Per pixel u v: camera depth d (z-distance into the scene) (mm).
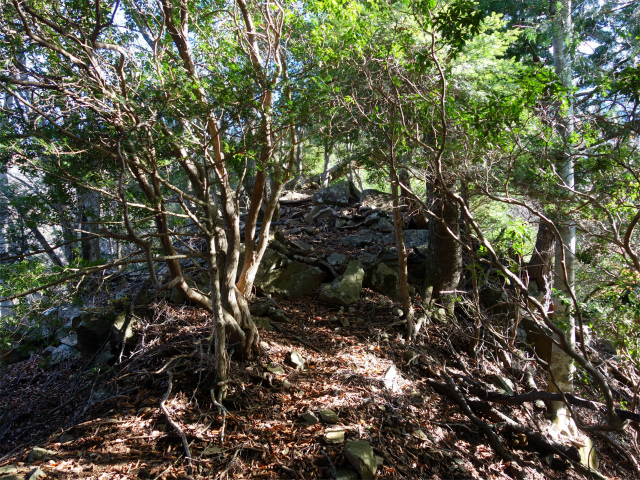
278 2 5414
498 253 6211
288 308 7645
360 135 7441
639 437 5879
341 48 5332
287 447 4348
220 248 5516
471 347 7281
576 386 6879
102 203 5348
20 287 4840
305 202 13328
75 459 4043
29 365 6867
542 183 5602
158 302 6805
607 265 5957
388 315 7727
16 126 4086
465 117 4777
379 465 4301
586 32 7746
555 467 5395
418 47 6145
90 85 3695
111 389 5383
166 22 4629
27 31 3291
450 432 5363
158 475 3834
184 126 4383
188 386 5109
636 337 5062
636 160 4805
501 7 11125
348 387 5488
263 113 4488
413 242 10273
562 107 4559
